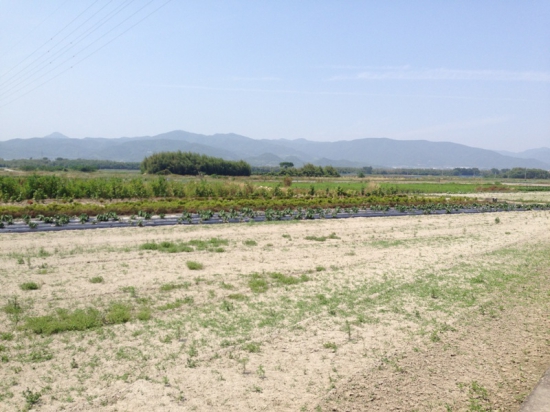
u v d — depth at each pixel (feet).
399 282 45.32
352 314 35.65
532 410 22.20
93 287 41.24
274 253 58.80
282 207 113.09
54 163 609.83
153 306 36.50
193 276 45.96
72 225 79.36
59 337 30.09
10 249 57.31
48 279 43.50
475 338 31.50
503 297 41.34
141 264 50.57
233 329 31.91
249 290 41.70
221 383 24.21
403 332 32.17
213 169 342.64
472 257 59.06
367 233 79.00
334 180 322.75
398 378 25.32
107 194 125.08
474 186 270.46
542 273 51.06
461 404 22.86
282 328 32.27
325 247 64.13
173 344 29.12
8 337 29.48
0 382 23.89
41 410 21.21
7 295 38.27
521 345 30.45
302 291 41.63
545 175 650.84
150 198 128.98
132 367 25.81
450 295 41.47
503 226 93.04
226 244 64.18
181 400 22.43
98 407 21.65
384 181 343.05
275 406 22.06
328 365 26.63
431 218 106.11
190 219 85.40
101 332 30.89
